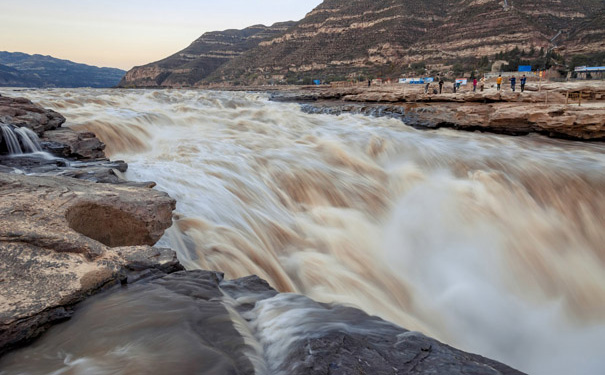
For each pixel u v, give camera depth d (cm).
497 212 1187
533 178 1376
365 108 2830
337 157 1538
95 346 307
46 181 569
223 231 816
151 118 1755
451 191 1297
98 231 516
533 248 1066
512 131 2100
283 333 332
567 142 1908
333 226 1027
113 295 383
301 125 2220
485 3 17925
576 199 1260
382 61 18800
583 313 891
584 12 17512
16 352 308
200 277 441
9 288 351
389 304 806
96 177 754
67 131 1213
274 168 1283
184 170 1120
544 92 2542
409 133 2147
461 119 2256
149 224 535
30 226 429
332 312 377
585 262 1050
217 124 1969
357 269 884
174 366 274
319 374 256
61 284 367
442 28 18612
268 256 821
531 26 15075
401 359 277
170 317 342
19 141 971
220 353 292
